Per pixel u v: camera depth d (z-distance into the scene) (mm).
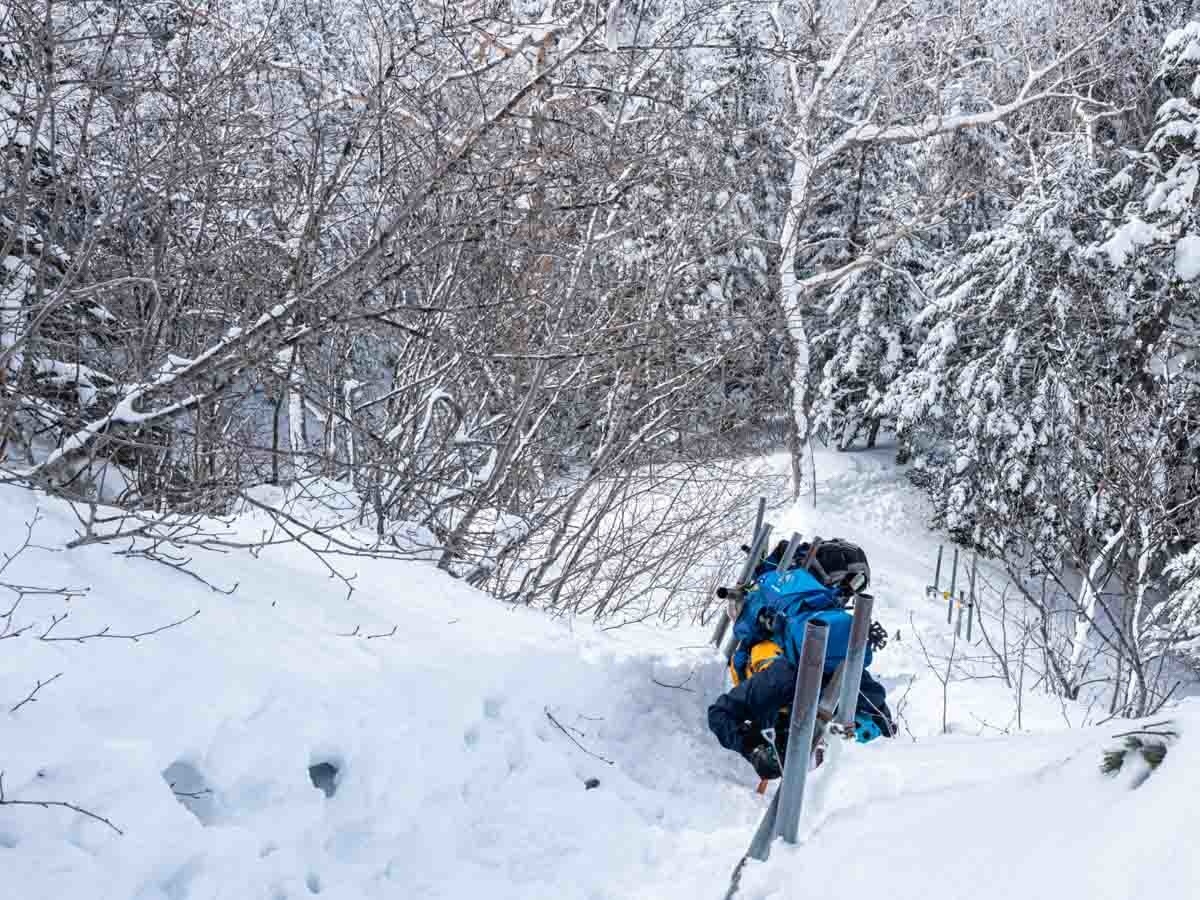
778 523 12148
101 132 5578
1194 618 9781
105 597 3477
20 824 2525
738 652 5129
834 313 25047
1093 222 19578
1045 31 23266
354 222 6828
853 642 3850
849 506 23312
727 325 9016
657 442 8609
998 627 14805
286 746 3213
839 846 2436
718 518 9922
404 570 5488
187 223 6344
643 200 8203
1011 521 8352
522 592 7906
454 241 4926
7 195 4672
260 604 4062
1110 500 8195
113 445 4902
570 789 4098
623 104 7262
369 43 7199
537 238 6730
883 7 21547
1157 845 1601
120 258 5508
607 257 8391
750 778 4875
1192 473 8555
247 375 5438
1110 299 17641
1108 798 1868
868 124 20828
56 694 2869
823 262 25609
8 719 2717
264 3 6754
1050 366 15906
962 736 3340
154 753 2818
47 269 5059
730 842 3791
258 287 6043
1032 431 16891
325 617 4211
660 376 8547
